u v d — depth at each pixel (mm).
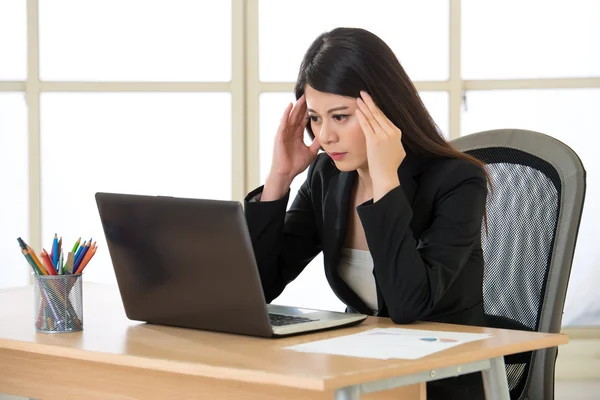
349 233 2568
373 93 2334
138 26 4676
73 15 4699
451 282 2244
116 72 4699
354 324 2160
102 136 4719
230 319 2039
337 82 2303
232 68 4641
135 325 2227
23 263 4789
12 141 4746
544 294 2420
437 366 1715
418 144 2418
